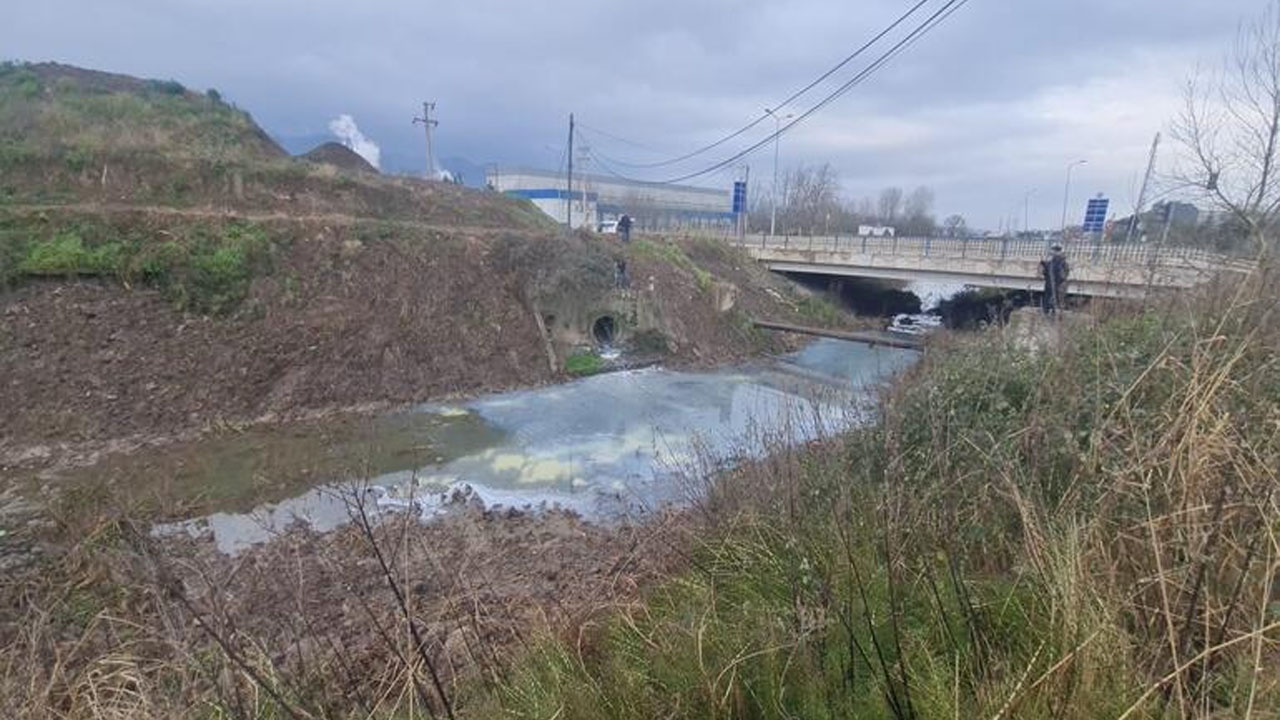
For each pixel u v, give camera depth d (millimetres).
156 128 26438
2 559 7281
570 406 17516
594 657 3828
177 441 13875
